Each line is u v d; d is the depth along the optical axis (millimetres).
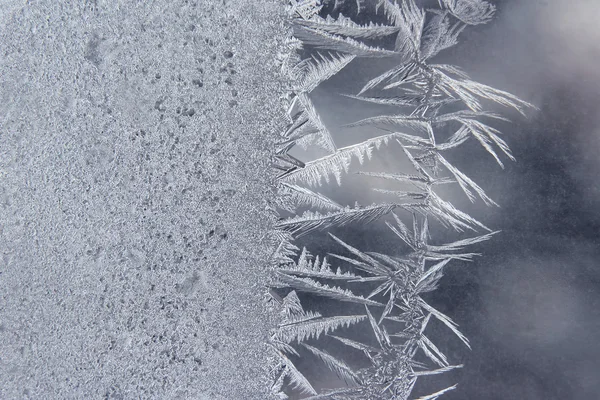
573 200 225
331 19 226
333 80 226
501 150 225
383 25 225
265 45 228
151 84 233
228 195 230
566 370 224
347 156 226
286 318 228
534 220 225
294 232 228
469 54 225
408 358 225
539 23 226
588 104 225
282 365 228
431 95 225
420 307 225
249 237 229
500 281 225
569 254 225
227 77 230
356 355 226
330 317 227
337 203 226
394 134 225
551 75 225
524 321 225
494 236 225
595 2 225
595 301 224
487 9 225
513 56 225
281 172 228
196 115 232
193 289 232
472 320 225
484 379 225
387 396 225
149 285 233
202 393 231
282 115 228
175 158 233
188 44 232
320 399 226
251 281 229
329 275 227
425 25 225
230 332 230
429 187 225
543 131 225
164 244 233
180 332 232
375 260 226
